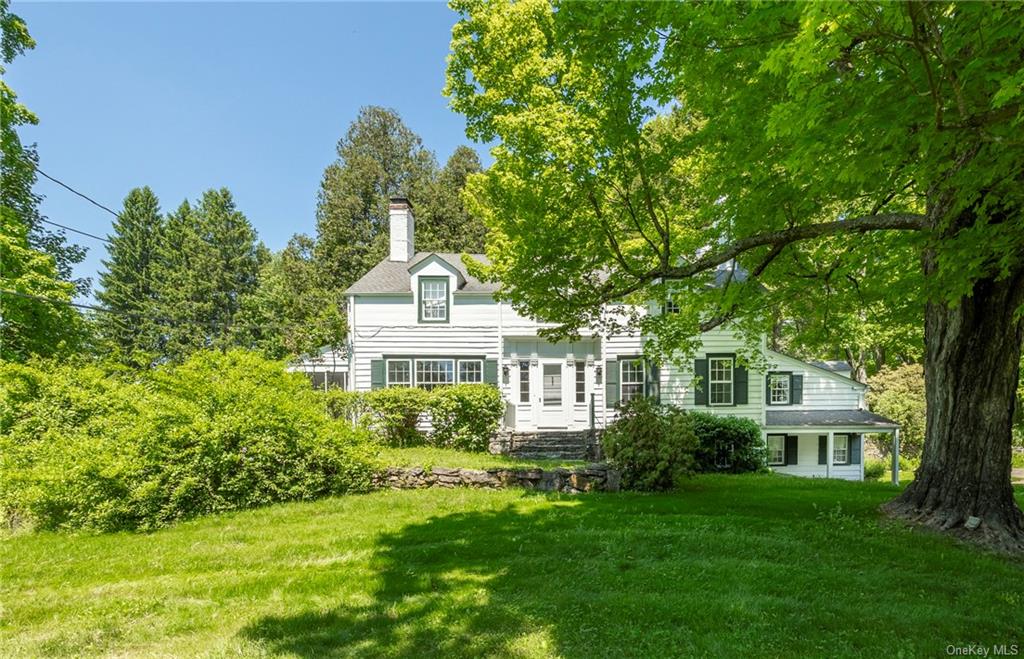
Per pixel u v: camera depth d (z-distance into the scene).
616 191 7.81
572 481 9.31
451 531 6.56
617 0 5.39
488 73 11.55
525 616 4.08
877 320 9.45
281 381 10.16
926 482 6.79
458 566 5.32
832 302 9.45
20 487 7.52
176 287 31.88
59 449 8.05
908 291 7.16
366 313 16.81
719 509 7.65
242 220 34.81
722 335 16.20
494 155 11.79
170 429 7.90
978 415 6.40
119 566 5.54
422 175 38.84
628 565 5.28
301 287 34.06
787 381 17.34
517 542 6.03
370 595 4.61
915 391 20.20
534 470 9.44
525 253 8.25
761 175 6.02
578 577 4.93
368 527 6.85
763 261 7.66
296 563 5.57
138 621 4.16
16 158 14.38
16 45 14.20
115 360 10.99
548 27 10.25
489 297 16.84
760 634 3.72
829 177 4.43
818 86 3.42
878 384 21.61
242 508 8.08
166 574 5.32
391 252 19.20
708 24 4.54
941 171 4.41
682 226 10.38
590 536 6.13
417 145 41.12
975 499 6.29
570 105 8.19
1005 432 6.41
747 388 16.11
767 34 4.13
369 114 40.06
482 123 12.00
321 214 39.91
